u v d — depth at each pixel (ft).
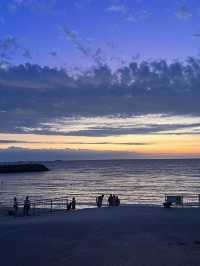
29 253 53.36
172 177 461.78
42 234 68.39
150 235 65.41
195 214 94.32
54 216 98.37
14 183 403.75
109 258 49.42
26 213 110.11
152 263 46.65
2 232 71.72
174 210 104.94
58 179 464.24
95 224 78.59
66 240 62.39
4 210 128.88
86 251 53.88
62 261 48.37
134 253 52.06
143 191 291.99
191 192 278.26
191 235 65.46
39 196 253.44
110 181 410.31
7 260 49.60
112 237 64.08
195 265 45.73
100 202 129.18
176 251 53.06
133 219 85.35
